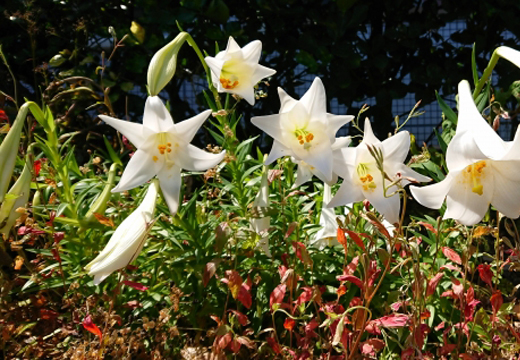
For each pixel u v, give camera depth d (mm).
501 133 1532
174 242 955
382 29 1608
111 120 834
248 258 988
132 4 1628
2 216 929
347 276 813
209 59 898
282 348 877
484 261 1167
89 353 877
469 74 1576
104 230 1005
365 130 788
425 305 899
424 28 1531
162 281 1025
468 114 789
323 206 991
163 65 856
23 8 1543
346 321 812
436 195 769
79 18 1523
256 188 1031
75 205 984
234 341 838
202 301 980
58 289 1071
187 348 912
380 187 813
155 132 839
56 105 1362
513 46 1521
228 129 939
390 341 939
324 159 806
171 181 858
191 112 1688
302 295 850
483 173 783
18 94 1613
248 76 937
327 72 1543
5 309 983
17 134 909
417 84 1580
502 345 864
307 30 1582
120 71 1633
